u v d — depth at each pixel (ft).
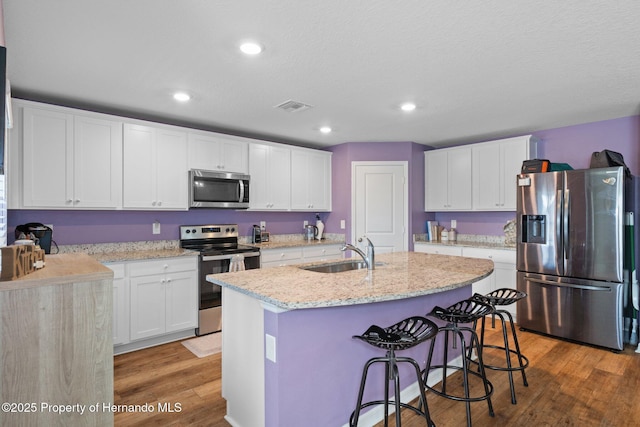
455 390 8.28
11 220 10.09
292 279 6.95
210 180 12.81
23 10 5.84
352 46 7.16
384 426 6.39
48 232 9.53
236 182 13.52
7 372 3.92
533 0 5.60
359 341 6.85
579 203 10.98
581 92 9.78
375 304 7.10
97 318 4.41
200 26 6.40
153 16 6.07
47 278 4.12
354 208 16.58
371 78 8.84
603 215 10.56
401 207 16.48
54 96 10.13
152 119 12.55
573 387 8.34
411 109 11.41
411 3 5.70
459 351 9.47
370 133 14.85
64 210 10.94
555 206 11.46
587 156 13.03
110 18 6.13
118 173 10.94
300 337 6.00
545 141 14.11
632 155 12.05
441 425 6.89
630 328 11.10
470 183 15.34
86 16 6.05
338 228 17.07
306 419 6.09
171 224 13.14
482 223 16.25
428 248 15.93
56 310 4.17
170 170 12.02
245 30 6.55
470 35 6.71
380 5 5.76
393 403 6.73
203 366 9.47
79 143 10.25
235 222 14.97
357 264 9.67
